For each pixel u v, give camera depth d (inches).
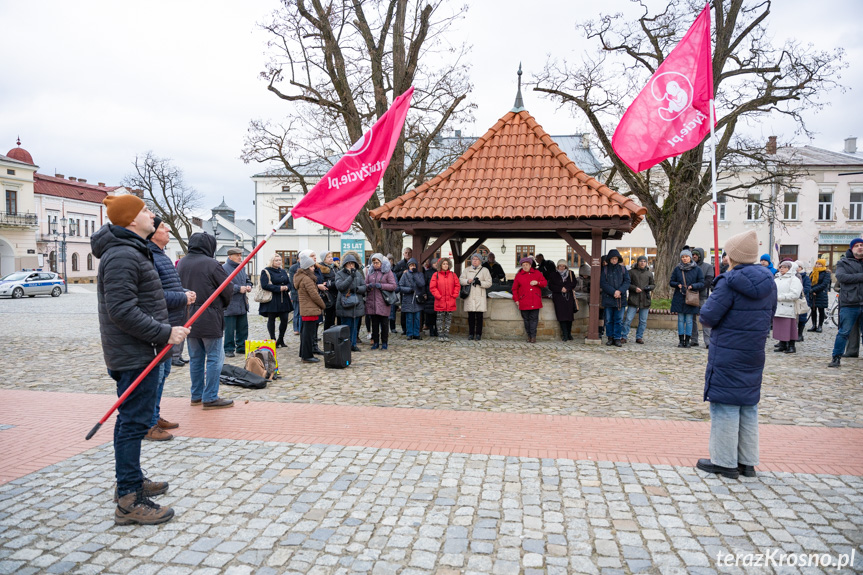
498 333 502.6
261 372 315.3
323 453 195.2
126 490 141.9
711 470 177.8
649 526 140.9
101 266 141.5
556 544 131.7
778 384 317.1
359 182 252.5
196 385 261.3
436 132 684.7
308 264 375.6
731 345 169.0
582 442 209.2
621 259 466.9
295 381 321.1
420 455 193.5
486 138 535.2
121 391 144.3
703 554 127.3
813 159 1584.6
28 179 2039.9
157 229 206.5
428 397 282.8
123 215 142.7
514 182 495.2
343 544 131.6
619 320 466.6
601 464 185.2
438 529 138.9
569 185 479.8
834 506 152.9
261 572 119.7
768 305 168.1
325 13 625.0
